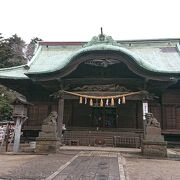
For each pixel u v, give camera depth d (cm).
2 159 1257
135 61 1873
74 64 1939
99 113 2567
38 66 2791
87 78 2050
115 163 1106
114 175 823
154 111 2375
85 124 2519
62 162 1132
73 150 1641
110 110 2572
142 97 1967
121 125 2483
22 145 1970
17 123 1619
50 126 1591
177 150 2005
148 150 1484
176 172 964
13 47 7888
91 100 2011
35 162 1130
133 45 3062
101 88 2025
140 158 1409
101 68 2145
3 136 1716
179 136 2330
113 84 2034
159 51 2936
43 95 2558
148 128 1534
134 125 2462
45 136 1570
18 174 827
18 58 6266
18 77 2377
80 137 2225
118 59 1909
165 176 868
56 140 1554
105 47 1878
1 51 5512
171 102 2367
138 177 831
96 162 1127
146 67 1881
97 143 2158
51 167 980
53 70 1948
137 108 2494
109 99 2192
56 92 2097
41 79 2017
